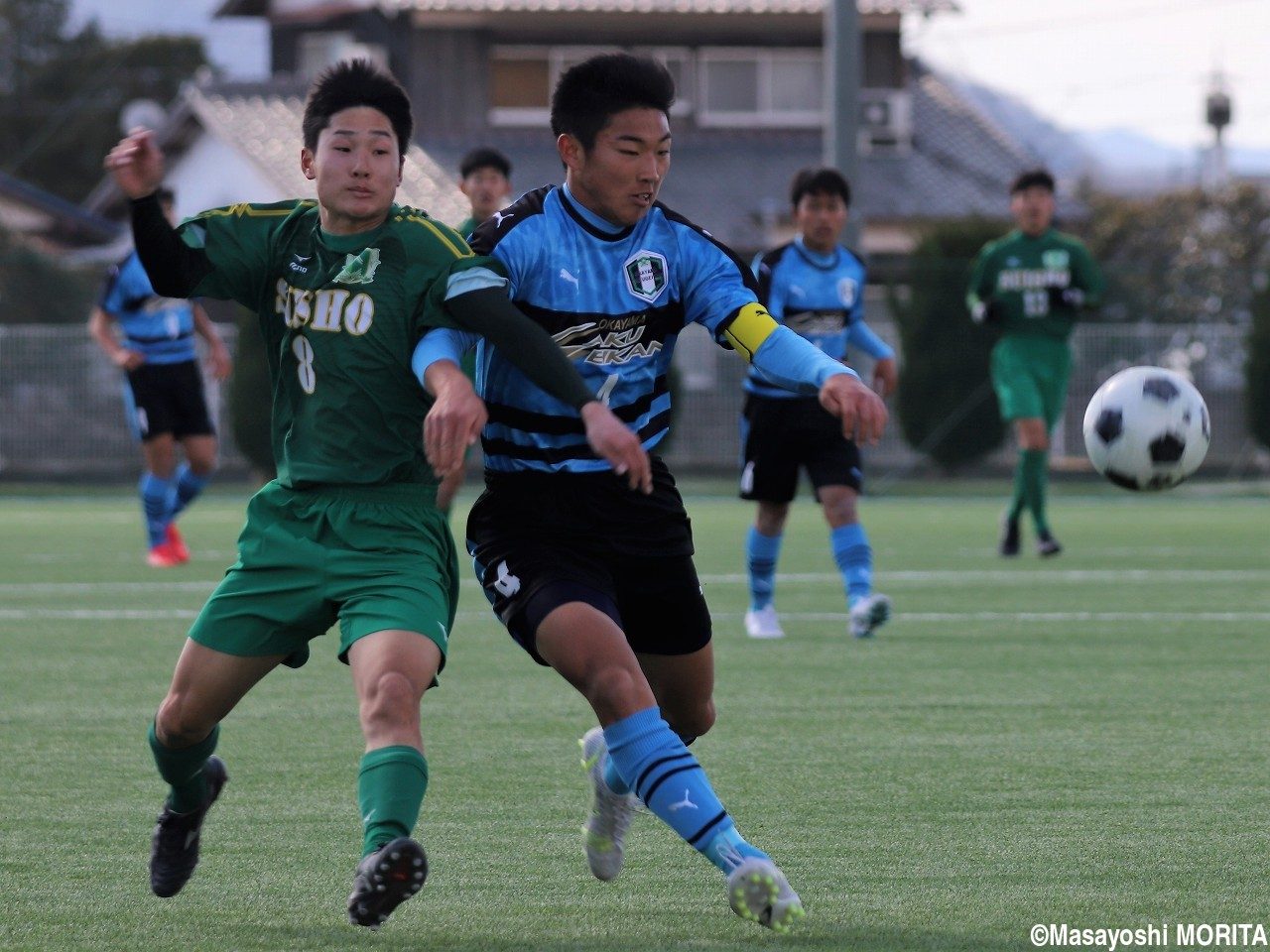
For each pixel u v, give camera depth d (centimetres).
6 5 17300
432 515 1302
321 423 1288
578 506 1348
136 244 1289
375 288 1278
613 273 1358
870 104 12756
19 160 16962
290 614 1266
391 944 1243
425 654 1219
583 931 1277
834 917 1306
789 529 6016
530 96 12494
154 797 1766
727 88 12619
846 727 2173
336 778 1858
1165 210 12200
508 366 1352
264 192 12675
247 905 1352
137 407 4441
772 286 3142
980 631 3183
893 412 8606
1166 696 2422
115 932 1275
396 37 12762
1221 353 8731
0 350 8781
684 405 8850
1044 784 1809
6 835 1597
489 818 1662
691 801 1210
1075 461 8712
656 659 1398
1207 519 6494
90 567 4494
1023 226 4575
